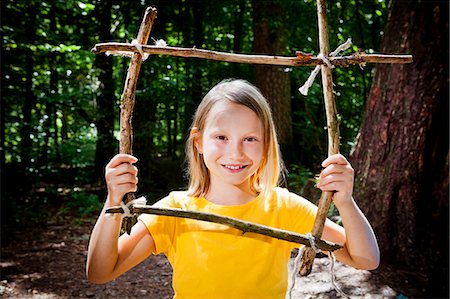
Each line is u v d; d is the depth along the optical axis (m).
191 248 1.62
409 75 3.99
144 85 8.06
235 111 1.62
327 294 3.33
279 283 1.62
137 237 1.66
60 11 8.01
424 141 3.95
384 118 4.11
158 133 9.05
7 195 6.45
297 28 9.36
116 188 1.39
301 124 9.33
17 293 3.66
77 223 6.20
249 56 1.42
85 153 8.34
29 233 5.58
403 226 3.96
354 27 9.92
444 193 3.91
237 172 1.63
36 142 8.06
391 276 3.68
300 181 6.36
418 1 3.99
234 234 1.60
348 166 1.44
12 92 7.10
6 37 5.98
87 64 8.87
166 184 8.52
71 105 7.74
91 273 1.51
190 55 1.40
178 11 9.91
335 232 1.67
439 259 3.80
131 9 9.25
